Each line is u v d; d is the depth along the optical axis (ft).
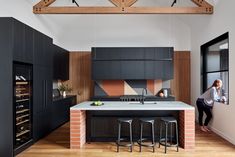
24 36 12.41
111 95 22.80
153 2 21.66
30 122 13.34
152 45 23.48
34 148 12.98
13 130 11.30
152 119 12.73
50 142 14.20
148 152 12.26
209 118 17.17
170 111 13.99
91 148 12.98
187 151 12.41
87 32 23.67
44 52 15.29
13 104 11.27
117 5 16.99
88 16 23.38
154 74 21.03
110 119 14.17
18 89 12.34
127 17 23.49
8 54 11.13
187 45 23.41
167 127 13.35
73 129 12.99
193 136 12.73
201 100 17.37
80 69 23.67
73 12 17.12
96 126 14.21
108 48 21.18
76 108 12.87
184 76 23.35
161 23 23.44
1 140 11.21
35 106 13.84
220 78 17.01
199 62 20.29
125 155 11.78
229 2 14.17
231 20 13.92
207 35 18.17
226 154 11.89
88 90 23.63
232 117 13.84
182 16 22.40
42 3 17.28
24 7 15.97
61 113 19.31
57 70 19.52
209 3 17.04
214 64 18.02
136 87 22.81
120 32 23.61
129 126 13.89
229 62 14.28
